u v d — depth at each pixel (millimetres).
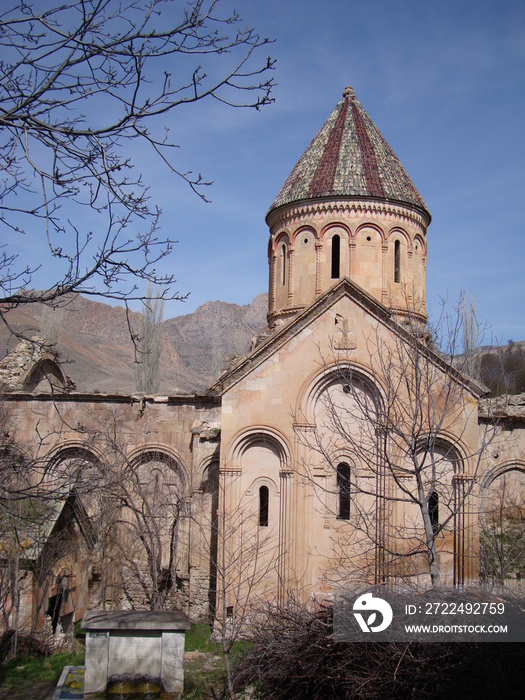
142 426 27781
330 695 14367
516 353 46188
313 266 28219
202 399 27500
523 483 25531
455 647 13086
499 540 22953
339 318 22375
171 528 25594
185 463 27188
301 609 16578
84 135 8492
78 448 27922
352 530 21531
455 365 22797
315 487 21797
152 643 14688
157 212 9078
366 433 21484
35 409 28281
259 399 22344
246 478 22344
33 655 19344
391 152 30203
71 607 22422
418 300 28781
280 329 22531
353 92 31781
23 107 8422
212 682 16781
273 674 14953
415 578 20875
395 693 13094
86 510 23922
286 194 29359
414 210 28906
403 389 21203
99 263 8914
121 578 24438
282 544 21531
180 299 9445
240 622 18125
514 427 25688
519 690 12094
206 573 24984
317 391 22297
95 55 8289
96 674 14453
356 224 27984
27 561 19688
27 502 20219
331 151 29516
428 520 14859
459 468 21172
